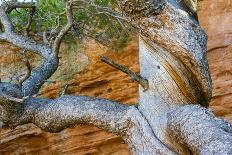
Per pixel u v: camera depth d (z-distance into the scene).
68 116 4.84
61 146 10.27
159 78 4.43
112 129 4.70
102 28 8.95
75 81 9.81
